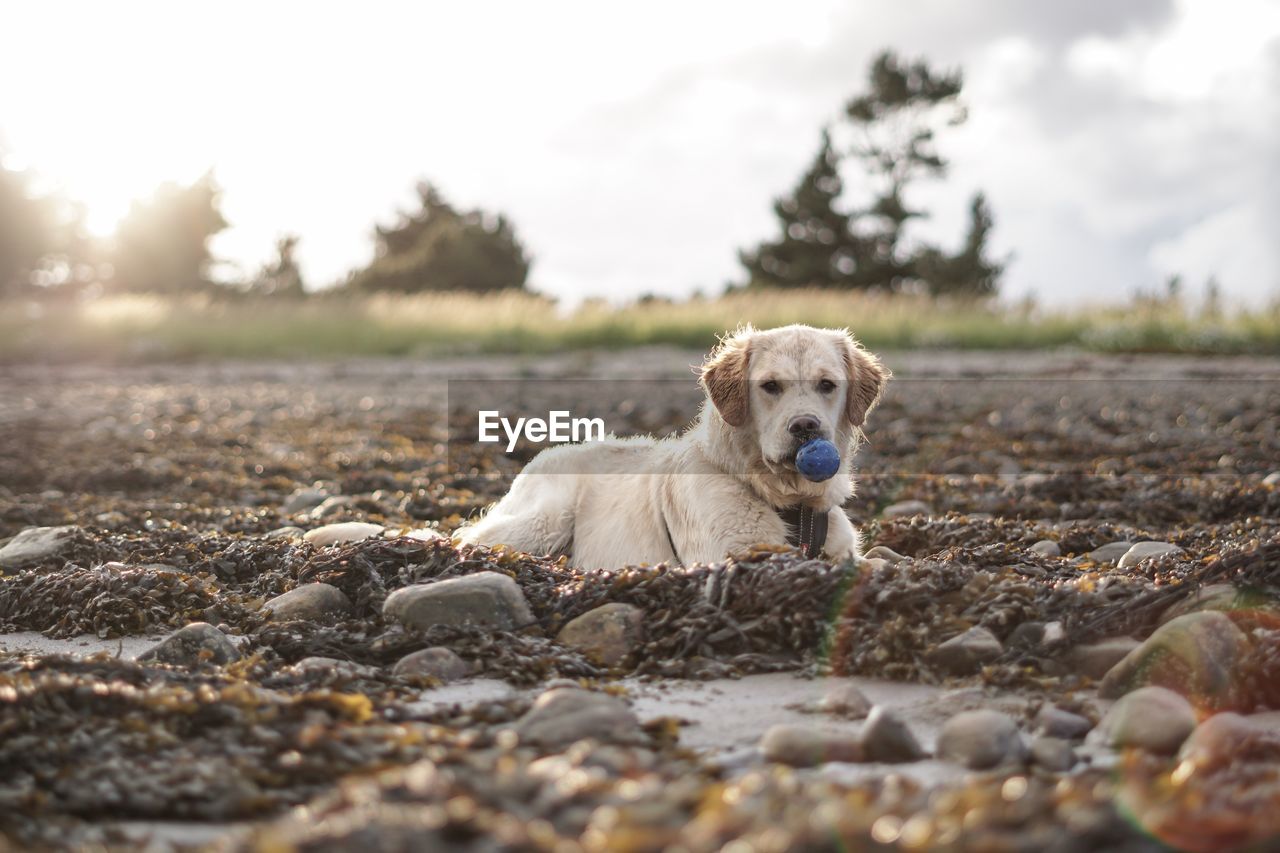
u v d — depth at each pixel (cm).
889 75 2266
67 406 805
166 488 448
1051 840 137
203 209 3075
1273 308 1159
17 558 287
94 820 159
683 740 184
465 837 139
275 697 190
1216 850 139
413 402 791
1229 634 195
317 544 297
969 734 174
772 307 1384
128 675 199
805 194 2327
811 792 153
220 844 149
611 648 221
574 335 1322
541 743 175
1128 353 1112
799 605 221
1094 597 214
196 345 1338
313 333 1368
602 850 136
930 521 315
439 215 3216
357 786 153
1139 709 178
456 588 231
